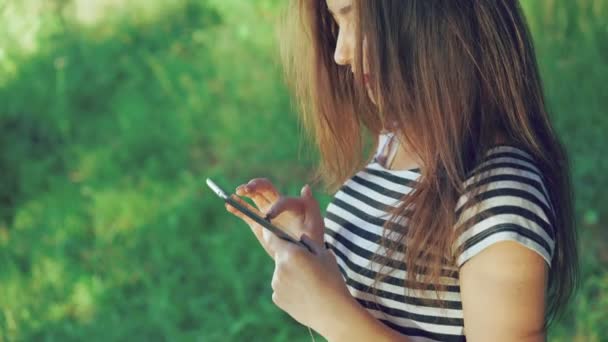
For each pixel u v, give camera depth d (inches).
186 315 159.5
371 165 70.2
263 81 222.2
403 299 62.1
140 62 252.4
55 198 197.3
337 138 77.2
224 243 172.4
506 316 55.8
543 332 56.9
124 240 180.2
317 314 59.1
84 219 189.0
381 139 73.3
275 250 60.0
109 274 171.0
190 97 221.9
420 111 59.2
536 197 56.6
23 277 171.8
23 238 184.5
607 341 135.7
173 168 204.2
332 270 59.5
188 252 173.9
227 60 236.5
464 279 57.5
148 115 223.8
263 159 201.9
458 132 59.1
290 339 149.5
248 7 259.0
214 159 207.0
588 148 181.9
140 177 203.3
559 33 208.8
